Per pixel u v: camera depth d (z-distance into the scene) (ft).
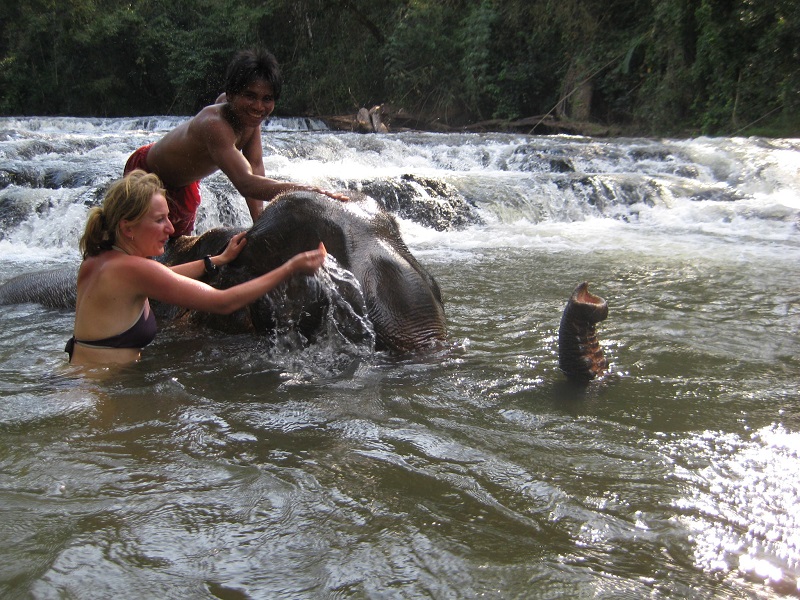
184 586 6.79
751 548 7.55
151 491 8.66
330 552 7.38
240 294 12.88
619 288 21.15
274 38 105.40
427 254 27.78
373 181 36.42
